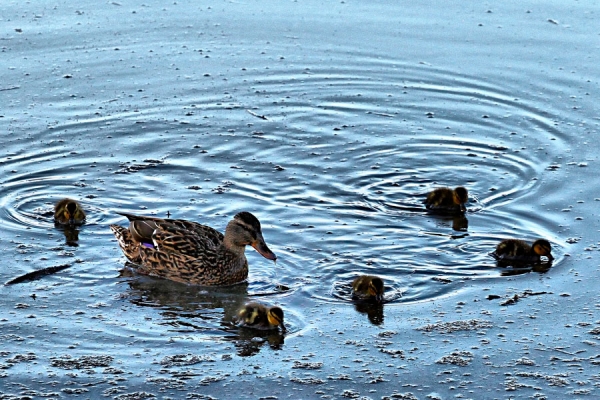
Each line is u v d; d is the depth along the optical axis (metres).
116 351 11.37
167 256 13.33
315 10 23.38
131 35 21.86
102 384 10.67
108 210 15.13
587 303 12.54
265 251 13.27
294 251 14.02
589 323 12.07
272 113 18.89
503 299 12.67
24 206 15.17
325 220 14.95
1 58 20.47
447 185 16.20
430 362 11.22
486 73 20.48
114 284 13.16
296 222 14.85
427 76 20.48
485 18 22.80
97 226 14.66
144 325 12.03
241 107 19.06
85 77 19.89
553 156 17.14
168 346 11.52
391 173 16.62
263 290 13.07
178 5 23.64
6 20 22.36
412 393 10.64
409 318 12.20
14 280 12.99
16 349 11.33
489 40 21.77
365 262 13.70
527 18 22.80
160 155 17.02
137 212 15.05
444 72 20.61
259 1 23.86
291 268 13.60
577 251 13.92
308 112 19.00
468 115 18.94
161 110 18.73
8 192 15.57
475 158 17.19
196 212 15.07
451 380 10.88
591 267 13.45
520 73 20.41
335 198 15.70
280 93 19.73
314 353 11.41
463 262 13.71
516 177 16.45
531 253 13.60
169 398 10.45
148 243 13.49
